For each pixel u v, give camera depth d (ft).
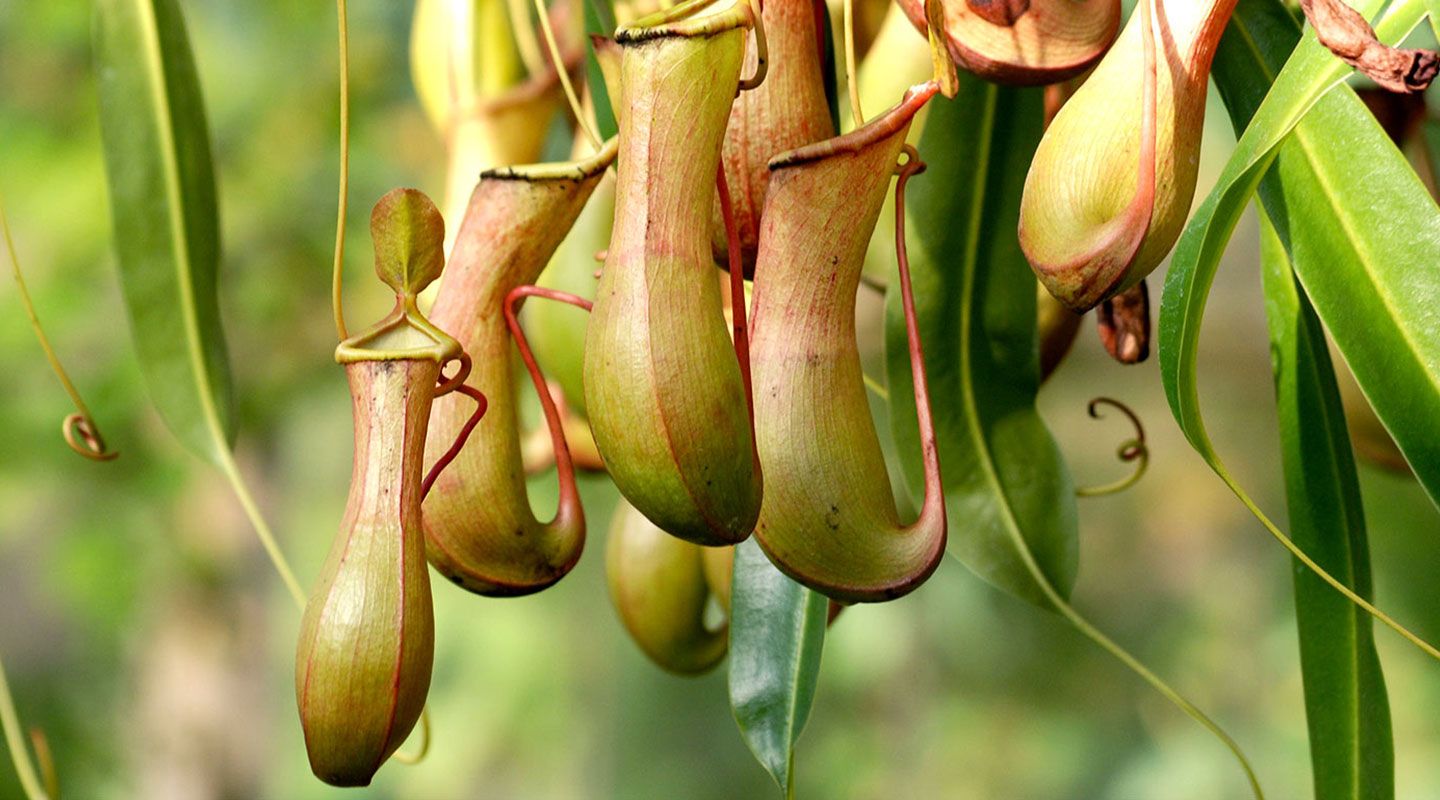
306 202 14.19
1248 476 14.85
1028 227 3.23
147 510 14.58
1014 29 3.36
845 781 15.57
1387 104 4.16
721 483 3.14
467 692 18.89
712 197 3.18
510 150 4.30
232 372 4.23
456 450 3.36
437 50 4.35
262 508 15.19
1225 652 16.14
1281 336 3.74
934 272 3.80
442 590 19.24
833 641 15.01
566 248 4.13
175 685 15.21
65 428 3.97
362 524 3.20
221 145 14.06
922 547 3.26
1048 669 15.64
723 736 17.17
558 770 18.34
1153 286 10.40
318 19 14.02
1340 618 3.69
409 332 3.27
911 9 3.43
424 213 3.27
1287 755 15.21
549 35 3.62
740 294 3.27
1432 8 3.19
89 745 12.14
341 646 3.16
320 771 3.19
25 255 13.93
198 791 15.21
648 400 3.11
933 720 15.46
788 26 3.34
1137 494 16.05
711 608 4.45
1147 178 3.14
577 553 3.49
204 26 14.24
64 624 20.12
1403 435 3.32
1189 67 3.18
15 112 14.07
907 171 3.29
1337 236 3.38
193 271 4.18
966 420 3.81
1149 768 15.55
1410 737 13.75
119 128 4.18
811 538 3.25
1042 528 3.80
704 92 3.15
